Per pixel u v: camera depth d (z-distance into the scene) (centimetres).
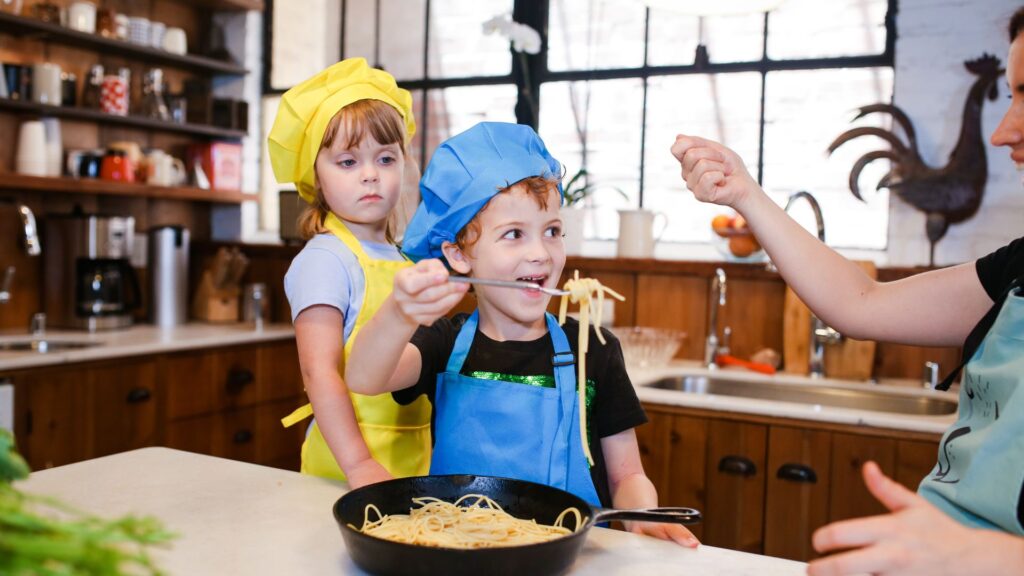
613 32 334
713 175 112
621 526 164
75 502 105
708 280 286
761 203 114
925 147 279
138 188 331
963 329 110
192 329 335
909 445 200
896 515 66
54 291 317
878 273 260
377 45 388
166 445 288
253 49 403
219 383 308
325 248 146
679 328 290
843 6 294
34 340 285
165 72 369
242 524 99
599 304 112
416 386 122
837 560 65
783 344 276
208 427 304
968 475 90
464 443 118
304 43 403
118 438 271
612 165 335
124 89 330
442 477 100
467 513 95
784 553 214
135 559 55
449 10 371
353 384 106
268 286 376
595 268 301
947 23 274
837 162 295
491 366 122
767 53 306
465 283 94
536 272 116
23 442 243
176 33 353
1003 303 98
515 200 116
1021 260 104
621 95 332
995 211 267
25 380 243
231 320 362
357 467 121
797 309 267
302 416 145
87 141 339
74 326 315
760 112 307
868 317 113
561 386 119
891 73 287
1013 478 85
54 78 304
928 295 112
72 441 257
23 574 51
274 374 332
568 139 343
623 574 86
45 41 319
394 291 94
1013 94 97
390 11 384
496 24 306
